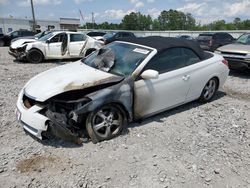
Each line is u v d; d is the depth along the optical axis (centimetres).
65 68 489
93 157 379
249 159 398
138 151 400
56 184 324
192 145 428
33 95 399
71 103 393
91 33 2338
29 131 397
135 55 484
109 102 411
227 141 449
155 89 474
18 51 1276
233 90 775
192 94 569
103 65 480
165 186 328
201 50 595
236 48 952
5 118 502
